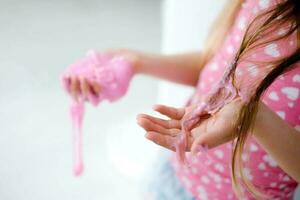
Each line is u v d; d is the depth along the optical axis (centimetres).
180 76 79
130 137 161
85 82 70
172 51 119
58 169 152
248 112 41
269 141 42
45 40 212
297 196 79
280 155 43
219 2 105
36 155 157
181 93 125
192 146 41
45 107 176
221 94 45
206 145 40
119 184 149
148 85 189
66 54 205
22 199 142
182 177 71
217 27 72
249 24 49
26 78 189
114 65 73
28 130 166
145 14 239
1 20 224
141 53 77
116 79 71
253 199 58
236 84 44
